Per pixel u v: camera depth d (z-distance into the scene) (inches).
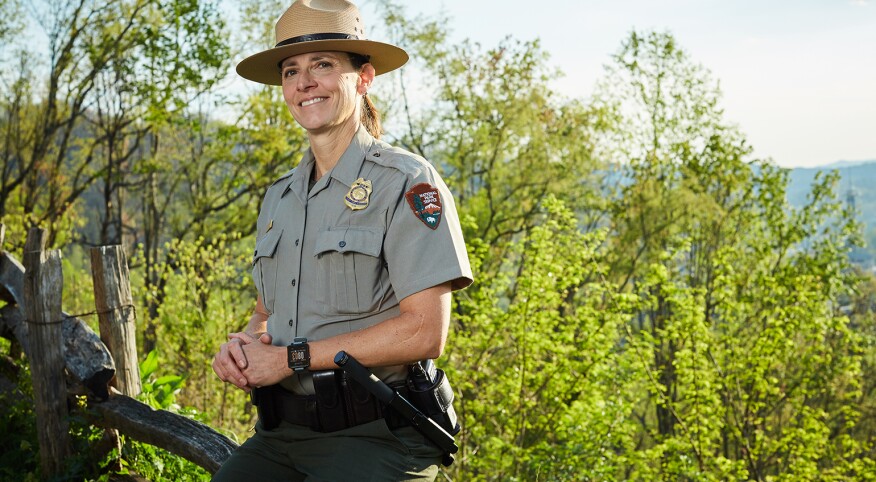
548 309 482.0
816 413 619.2
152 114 725.3
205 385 353.4
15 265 167.5
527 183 868.6
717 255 620.1
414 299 73.6
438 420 78.0
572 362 469.1
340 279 76.3
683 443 499.2
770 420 705.6
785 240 818.8
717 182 904.3
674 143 910.4
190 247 456.1
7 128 767.7
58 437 142.6
